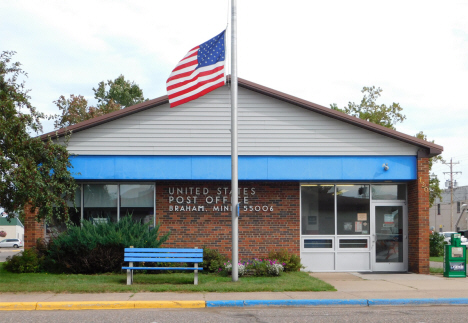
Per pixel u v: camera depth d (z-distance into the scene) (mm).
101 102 45469
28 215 15547
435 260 22734
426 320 8625
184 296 10672
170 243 16047
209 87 13914
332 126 15961
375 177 15789
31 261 14727
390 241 16453
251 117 15953
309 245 16359
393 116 34344
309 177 15773
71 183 14555
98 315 9055
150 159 15750
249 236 16125
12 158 12438
